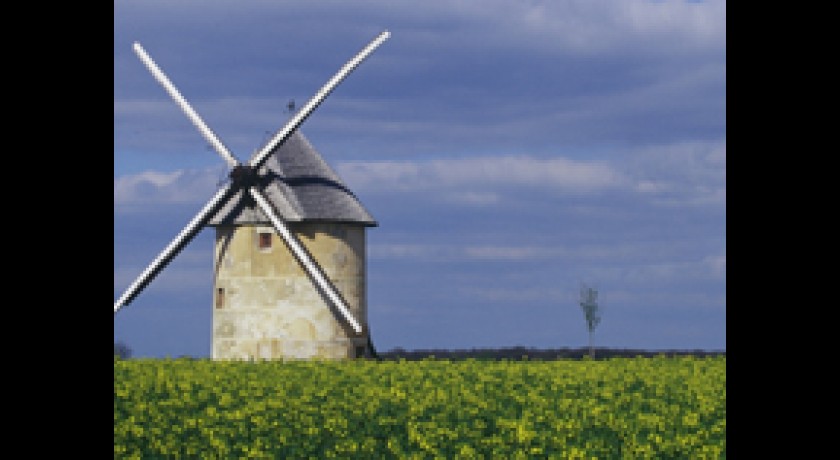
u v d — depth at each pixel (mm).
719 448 19484
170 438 21734
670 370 37656
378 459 20000
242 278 49312
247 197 49250
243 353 49062
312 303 48312
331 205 49531
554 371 36281
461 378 33438
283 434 21906
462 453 19516
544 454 19875
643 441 21078
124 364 37844
